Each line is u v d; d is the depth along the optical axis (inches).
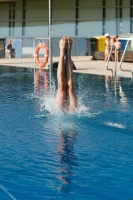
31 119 346.9
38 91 508.4
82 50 1194.6
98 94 480.1
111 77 653.3
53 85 565.6
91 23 1318.9
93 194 194.4
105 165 234.5
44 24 1342.3
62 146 271.6
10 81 613.3
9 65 908.0
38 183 207.5
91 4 1314.0
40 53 1139.9
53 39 1115.9
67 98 357.4
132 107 396.5
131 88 531.2
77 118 346.0
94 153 256.7
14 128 319.0
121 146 271.7
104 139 287.9
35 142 281.3
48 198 189.9
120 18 1296.8
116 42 860.6
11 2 1362.0
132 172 223.1
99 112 370.0
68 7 1327.5
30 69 812.0
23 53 1185.4
